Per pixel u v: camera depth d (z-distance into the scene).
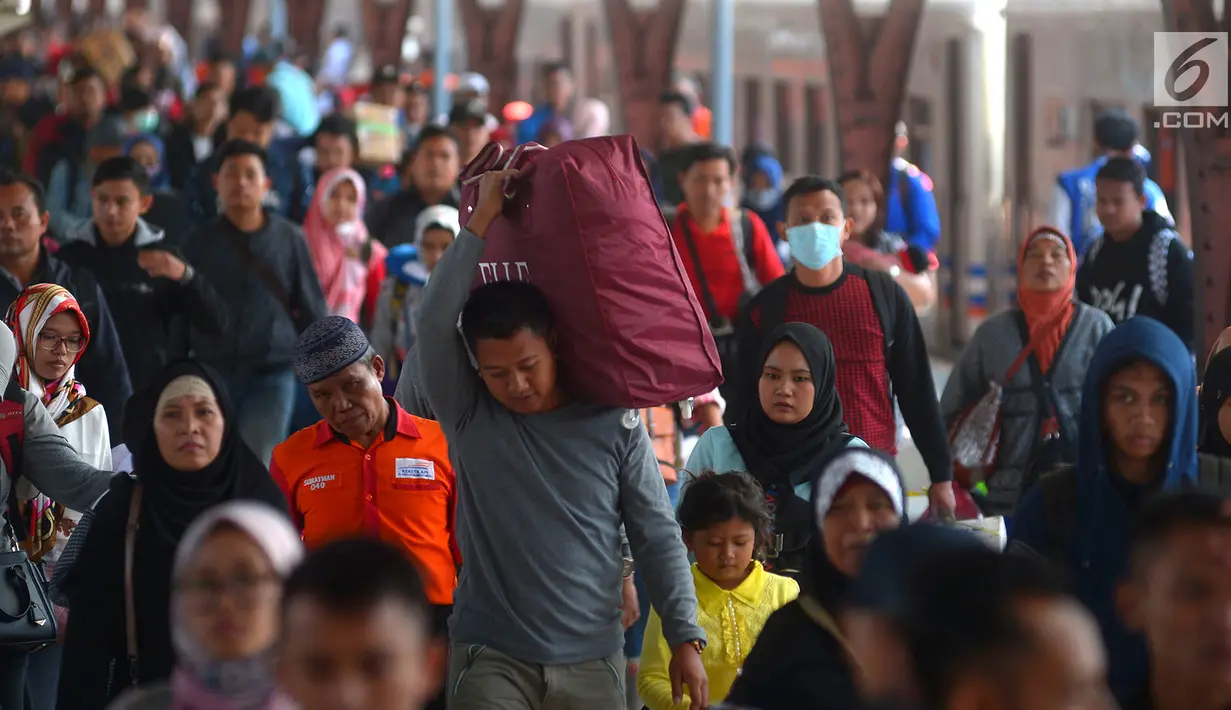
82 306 17.14
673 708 11.55
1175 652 8.19
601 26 48.41
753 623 12.03
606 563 10.93
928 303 24.59
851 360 16.55
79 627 10.72
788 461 13.63
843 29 30.33
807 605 8.86
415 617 6.60
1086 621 5.93
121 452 15.45
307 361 12.37
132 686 10.67
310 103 39.53
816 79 39.12
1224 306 21.14
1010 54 32.72
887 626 6.09
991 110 33.16
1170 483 10.59
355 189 23.86
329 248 23.77
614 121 46.12
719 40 32.34
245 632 8.27
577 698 10.84
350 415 12.48
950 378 18.06
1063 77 31.48
